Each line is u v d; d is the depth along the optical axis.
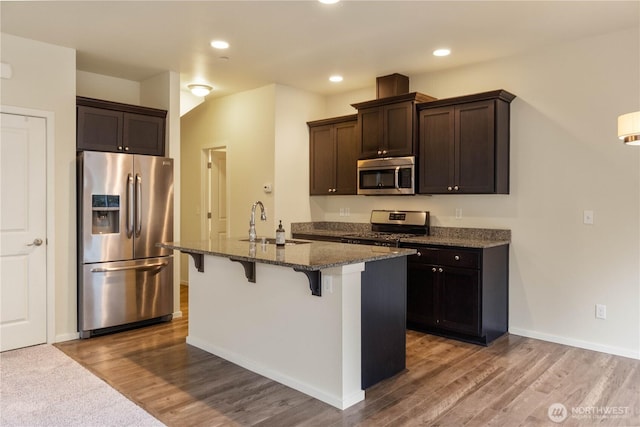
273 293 3.10
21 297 3.69
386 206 5.16
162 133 4.64
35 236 3.76
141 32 3.59
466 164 4.12
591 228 3.71
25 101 3.70
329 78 4.95
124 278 4.18
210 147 6.02
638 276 3.49
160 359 3.47
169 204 4.50
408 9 3.14
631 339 3.52
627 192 3.54
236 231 5.68
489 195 4.30
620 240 3.57
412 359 3.45
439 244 4.00
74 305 3.98
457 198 4.54
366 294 2.86
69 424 2.44
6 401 2.72
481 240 4.15
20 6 3.10
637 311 3.50
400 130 4.53
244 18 3.31
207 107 6.06
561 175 3.86
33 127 3.74
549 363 3.36
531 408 2.63
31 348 3.69
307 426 2.42
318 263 2.51
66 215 3.93
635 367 3.28
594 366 3.30
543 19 3.31
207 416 2.54
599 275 3.67
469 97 4.07
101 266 4.04
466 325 3.85
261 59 4.29
